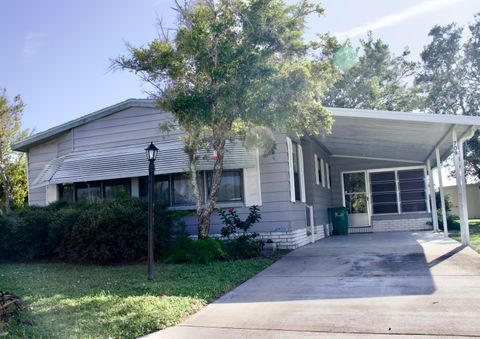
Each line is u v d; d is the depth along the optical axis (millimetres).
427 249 11000
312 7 9953
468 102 29625
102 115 14492
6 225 12398
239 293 7402
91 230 10906
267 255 11242
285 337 5098
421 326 5188
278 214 12477
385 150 17141
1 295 6242
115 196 13539
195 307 6527
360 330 5176
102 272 9859
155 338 5289
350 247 12328
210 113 9562
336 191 20766
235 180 12906
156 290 7523
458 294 6500
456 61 30094
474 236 14211
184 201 13250
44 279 9180
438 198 19672
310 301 6598
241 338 5156
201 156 12125
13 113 22516
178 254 10609
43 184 14078
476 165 30000
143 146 13891
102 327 5602
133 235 10883
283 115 9516
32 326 5637
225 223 11453
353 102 29312
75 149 14883
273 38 9789
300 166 14555
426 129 11344
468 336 4801
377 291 6949
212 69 9516
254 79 9328
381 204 20359
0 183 22609
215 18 9938
